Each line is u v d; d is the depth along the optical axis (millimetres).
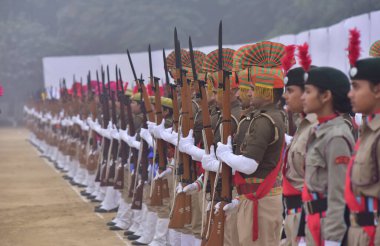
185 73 10531
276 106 8773
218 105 10375
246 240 8859
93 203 20484
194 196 11102
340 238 6359
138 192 13578
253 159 8484
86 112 24453
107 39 73688
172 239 11961
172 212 10797
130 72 41594
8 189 24656
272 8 57094
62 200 21375
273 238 8836
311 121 7422
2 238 15414
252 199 8781
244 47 9633
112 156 17047
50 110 39375
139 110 15758
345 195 6355
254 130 8562
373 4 31453
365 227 6176
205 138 9523
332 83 6672
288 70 7891
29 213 18891
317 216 6723
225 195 8992
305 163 6957
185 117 10547
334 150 6500
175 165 11031
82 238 15086
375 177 6094
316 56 21797
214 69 10938
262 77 8633
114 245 14188
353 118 9508
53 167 33406
